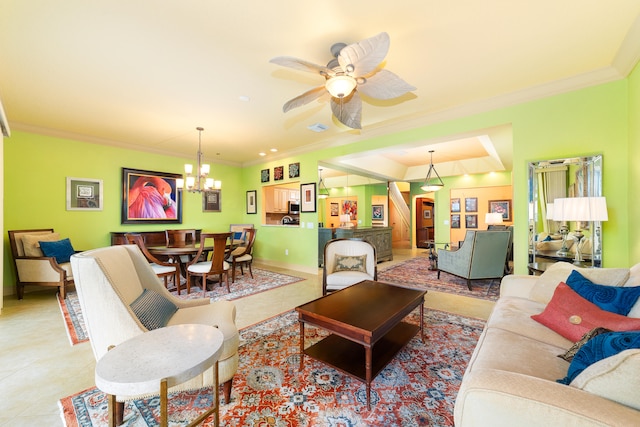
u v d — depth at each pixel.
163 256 4.44
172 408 1.56
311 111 3.39
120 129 4.05
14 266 3.62
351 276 3.15
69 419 1.47
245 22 1.82
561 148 2.73
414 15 1.78
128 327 1.41
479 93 2.96
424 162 7.23
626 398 0.72
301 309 1.96
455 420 0.92
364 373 1.66
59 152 4.21
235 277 4.79
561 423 0.72
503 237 3.99
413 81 2.68
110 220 4.70
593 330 1.19
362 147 4.35
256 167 6.43
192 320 1.74
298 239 5.50
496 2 1.68
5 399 1.63
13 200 3.84
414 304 2.20
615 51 2.21
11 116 3.52
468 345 2.27
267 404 1.59
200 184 4.29
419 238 10.82
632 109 2.33
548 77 2.63
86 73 2.45
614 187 2.50
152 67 2.37
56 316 2.96
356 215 8.55
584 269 1.85
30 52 2.13
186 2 1.64
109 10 1.70
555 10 1.75
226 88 2.75
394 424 1.43
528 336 1.47
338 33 1.95
